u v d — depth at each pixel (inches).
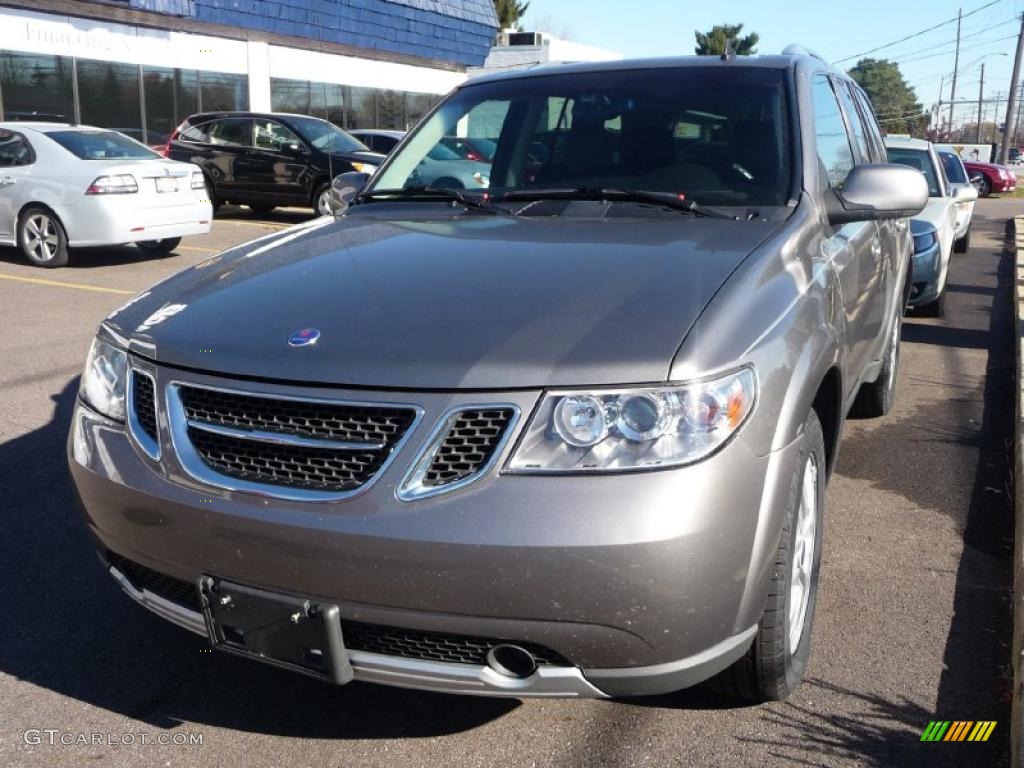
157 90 708.0
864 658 126.9
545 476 88.8
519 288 105.4
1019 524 157.4
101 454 107.7
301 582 94.1
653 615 88.8
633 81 159.6
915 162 378.6
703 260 111.5
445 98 175.6
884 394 224.1
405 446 91.3
